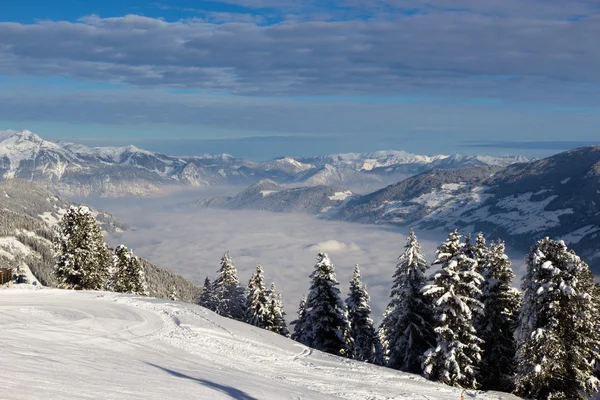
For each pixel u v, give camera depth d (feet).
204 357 96.99
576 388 109.70
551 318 107.14
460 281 117.08
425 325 131.85
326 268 152.87
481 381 125.18
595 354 109.81
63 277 201.67
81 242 201.16
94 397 50.55
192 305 148.66
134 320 120.67
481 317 126.21
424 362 115.55
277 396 72.95
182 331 114.52
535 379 108.58
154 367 78.28
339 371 106.22
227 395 66.28
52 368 62.64
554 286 108.27
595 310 109.40
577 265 107.14
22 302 139.85
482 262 130.00
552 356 106.63
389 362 139.74
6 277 185.06
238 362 98.89
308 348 126.93
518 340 113.39
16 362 62.39
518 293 125.49
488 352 126.82
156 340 103.76
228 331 122.93
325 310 152.56
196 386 68.03
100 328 108.68
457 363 112.88
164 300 154.40
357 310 170.09
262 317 200.44
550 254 110.42
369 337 171.83
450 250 119.34
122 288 223.71
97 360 75.66
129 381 63.36
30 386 49.96
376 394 90.33
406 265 134.82
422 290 118.83
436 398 94.48
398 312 134.62
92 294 158.81
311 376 98.17
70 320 115.14
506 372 125.80
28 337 88.28
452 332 114.32
